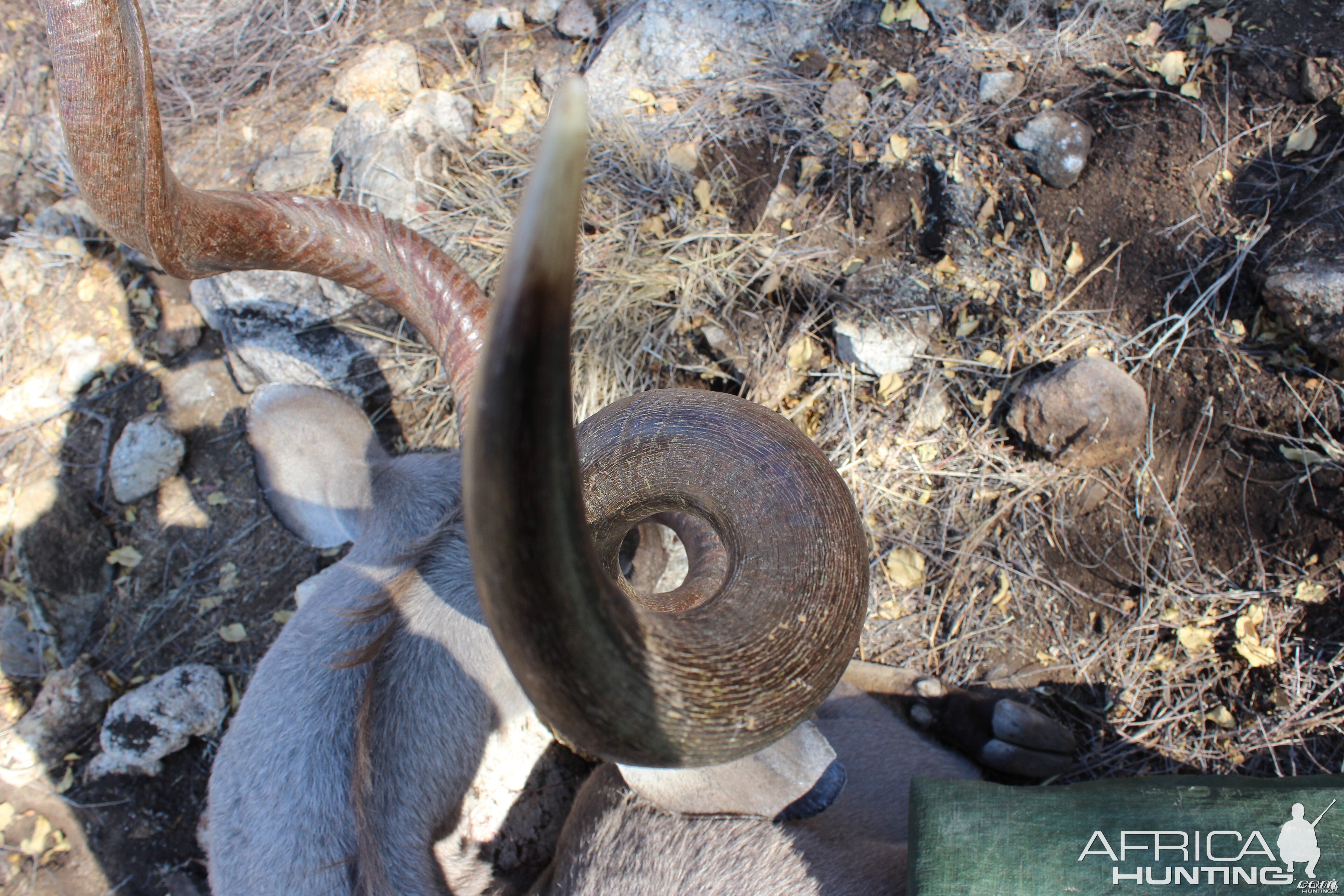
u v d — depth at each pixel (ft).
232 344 4.37
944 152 4.31
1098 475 4.07
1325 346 3.81
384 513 3.74
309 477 3.85
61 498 4.36
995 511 4.13
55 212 4.69
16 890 4.09
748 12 4.57
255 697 3.45
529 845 3.54
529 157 4.58
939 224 4.27
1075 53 4.36
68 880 4.12
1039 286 4.19
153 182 2.62
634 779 3.34
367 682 3.25
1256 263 4.00
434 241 4.45
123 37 2.45
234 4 4.92
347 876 3.17
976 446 4.17
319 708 3.31
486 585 1.34
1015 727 3.84
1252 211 4.06
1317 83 4.06
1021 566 4.09
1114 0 4.38
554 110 1.10
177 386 4.55
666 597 2.47
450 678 3.33
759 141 4.49
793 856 3.28
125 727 4.11
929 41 4.48
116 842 4.15
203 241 2.85
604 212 4.46
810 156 4.42
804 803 3.41
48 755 4.15
